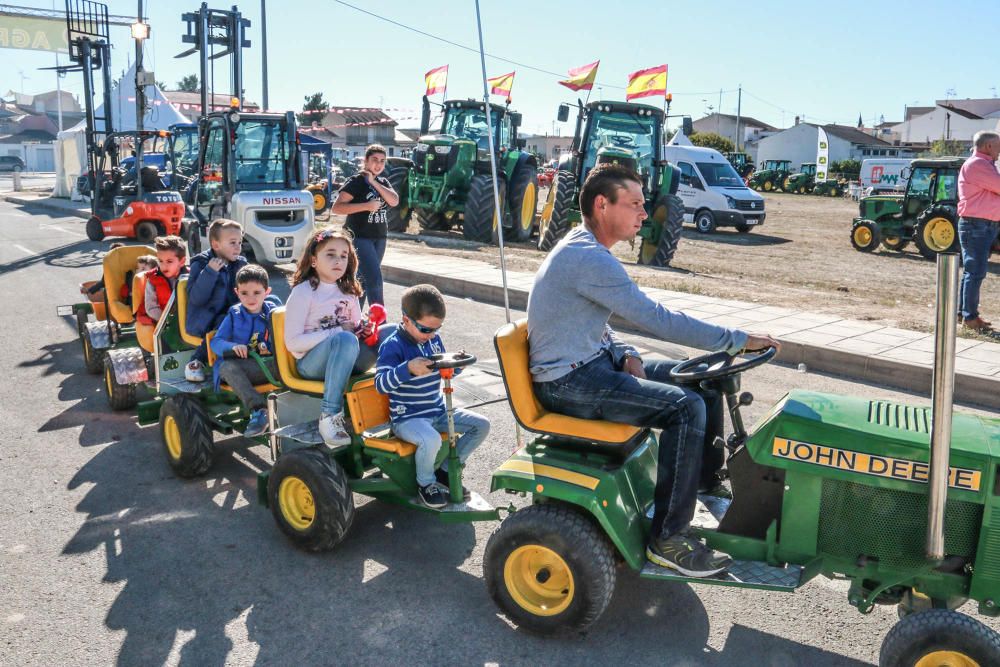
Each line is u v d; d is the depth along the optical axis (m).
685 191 22.12
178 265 5.59
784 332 7.93
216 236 5.09
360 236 7.44
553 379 3.26
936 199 16.78
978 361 6.83
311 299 4.21
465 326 8.66
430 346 3.97
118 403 6.04
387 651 3.19
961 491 2.73
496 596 3.32
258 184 12.27
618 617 3.44
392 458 3.80
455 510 3.69
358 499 4.64
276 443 4.32
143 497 4.62
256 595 3.59
